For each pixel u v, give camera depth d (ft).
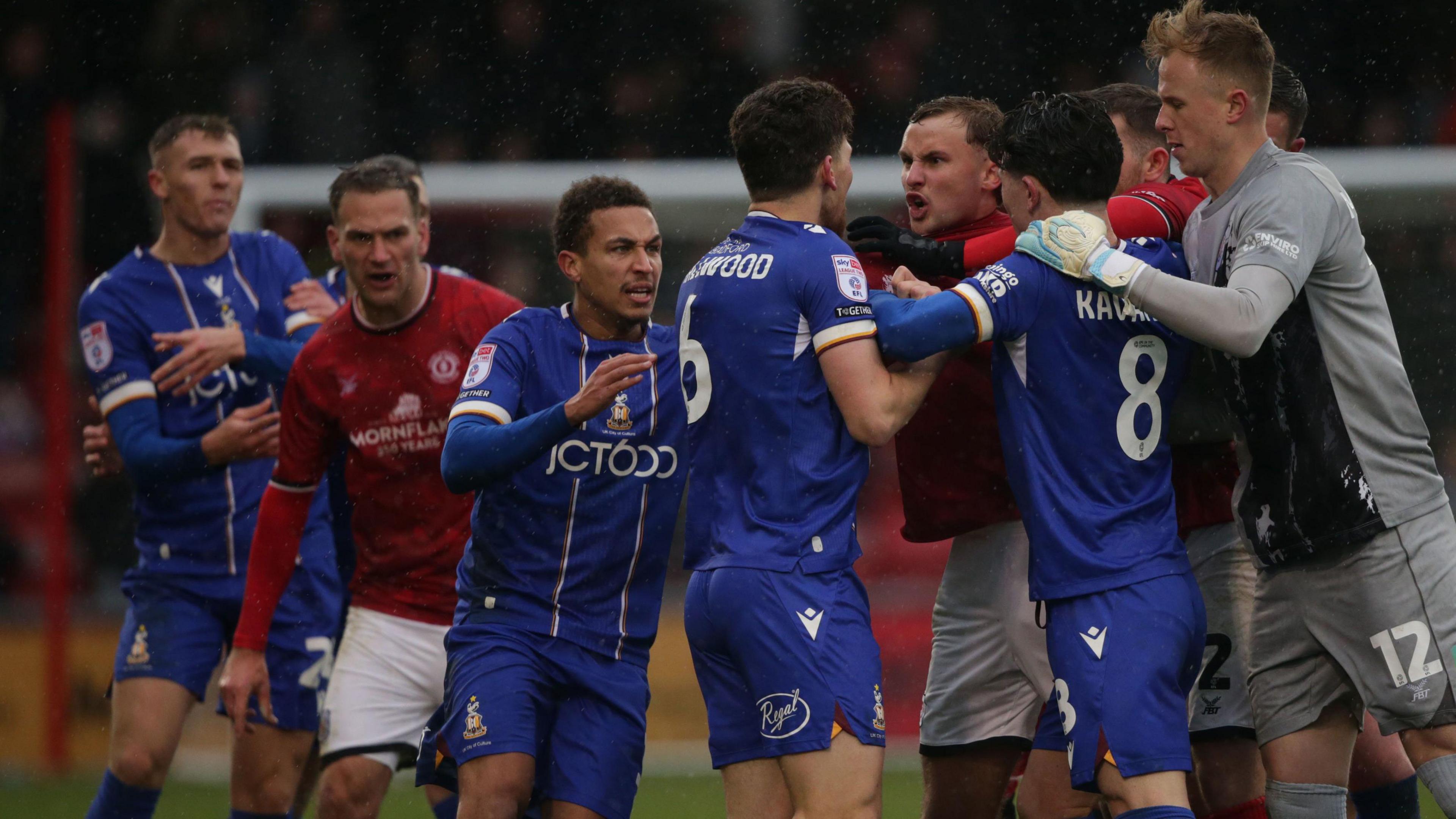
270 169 103.86
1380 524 40.86
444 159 149.69
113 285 63.26
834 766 38.45
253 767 59.31
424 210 56.44
